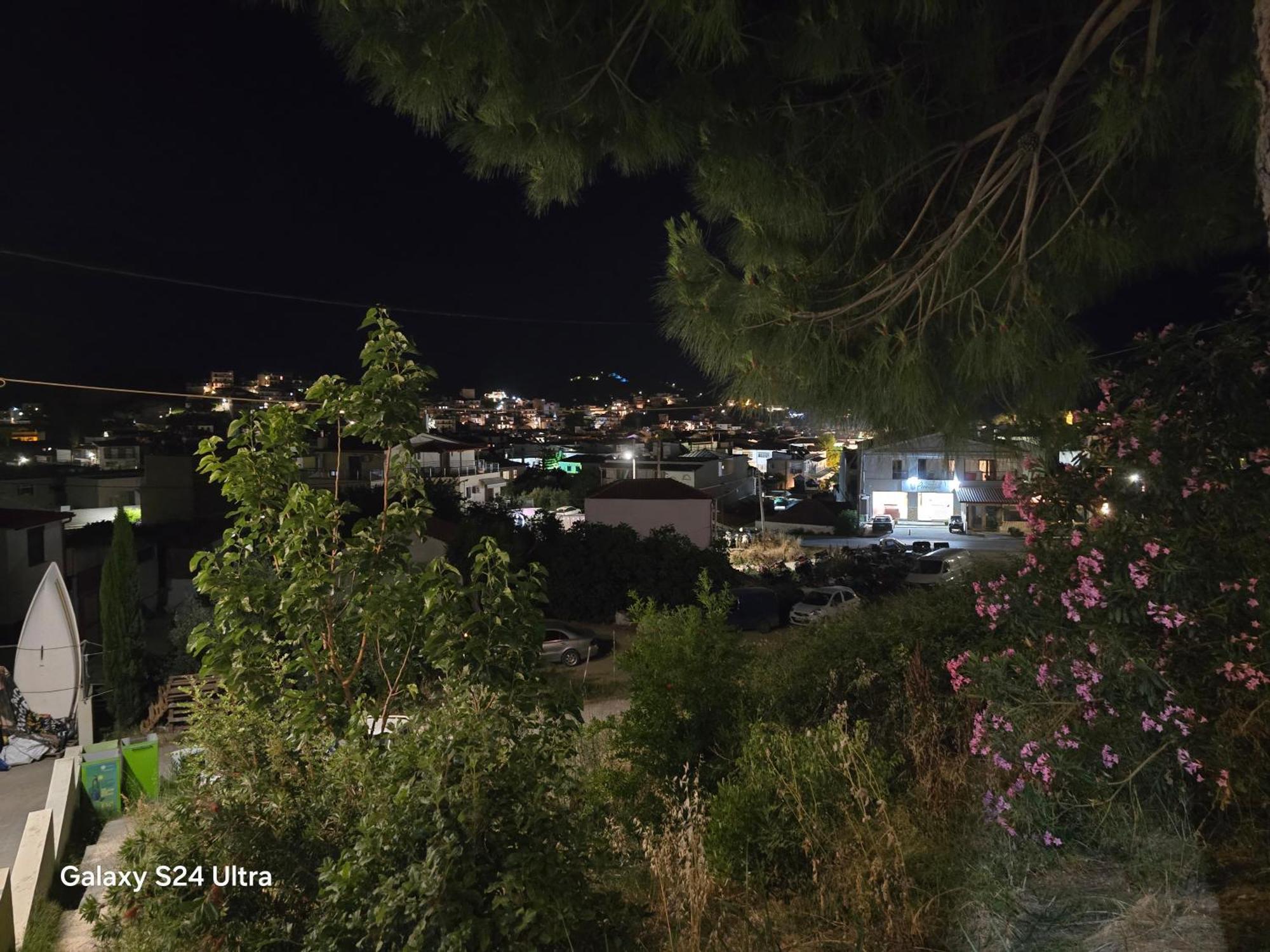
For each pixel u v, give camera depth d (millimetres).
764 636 23125
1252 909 2859
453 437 56500
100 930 3445
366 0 3404
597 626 25484
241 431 3998
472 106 3957
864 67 3836
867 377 4395
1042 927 3076
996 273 4332
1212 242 4508
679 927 3830
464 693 3266
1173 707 3371
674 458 62781
